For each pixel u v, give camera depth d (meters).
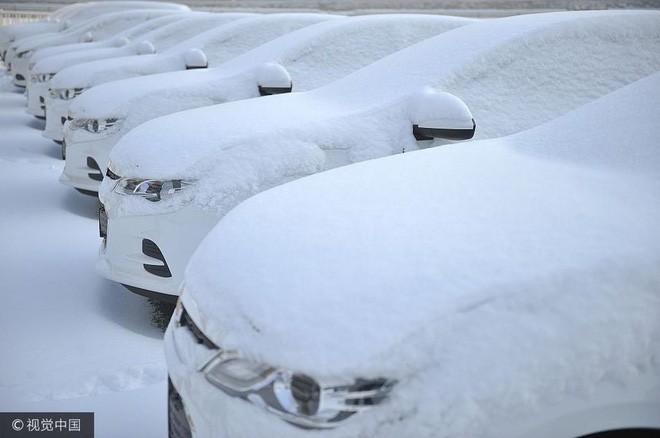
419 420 1.63
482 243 1.93
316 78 6.11
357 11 24.27
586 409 1.66
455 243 1.95
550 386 1.64
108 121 6.09
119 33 13.21
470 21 6.39
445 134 3.80
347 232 2.11
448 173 2.61
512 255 1.85
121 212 3.95
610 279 1.75
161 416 3.03
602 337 1.67
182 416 2.07
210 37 8.05
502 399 1.63
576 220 2.02
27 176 7.94
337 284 1.85
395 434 1.64
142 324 4.05
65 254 5.32
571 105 4.19
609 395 1.66
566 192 2.28
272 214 2.40
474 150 2.99
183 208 3.79
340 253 1.99
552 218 2.05
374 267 1.88
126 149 4.30
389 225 2.12
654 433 1.72
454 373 1.65
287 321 1.79
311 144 3.93
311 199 2.48
